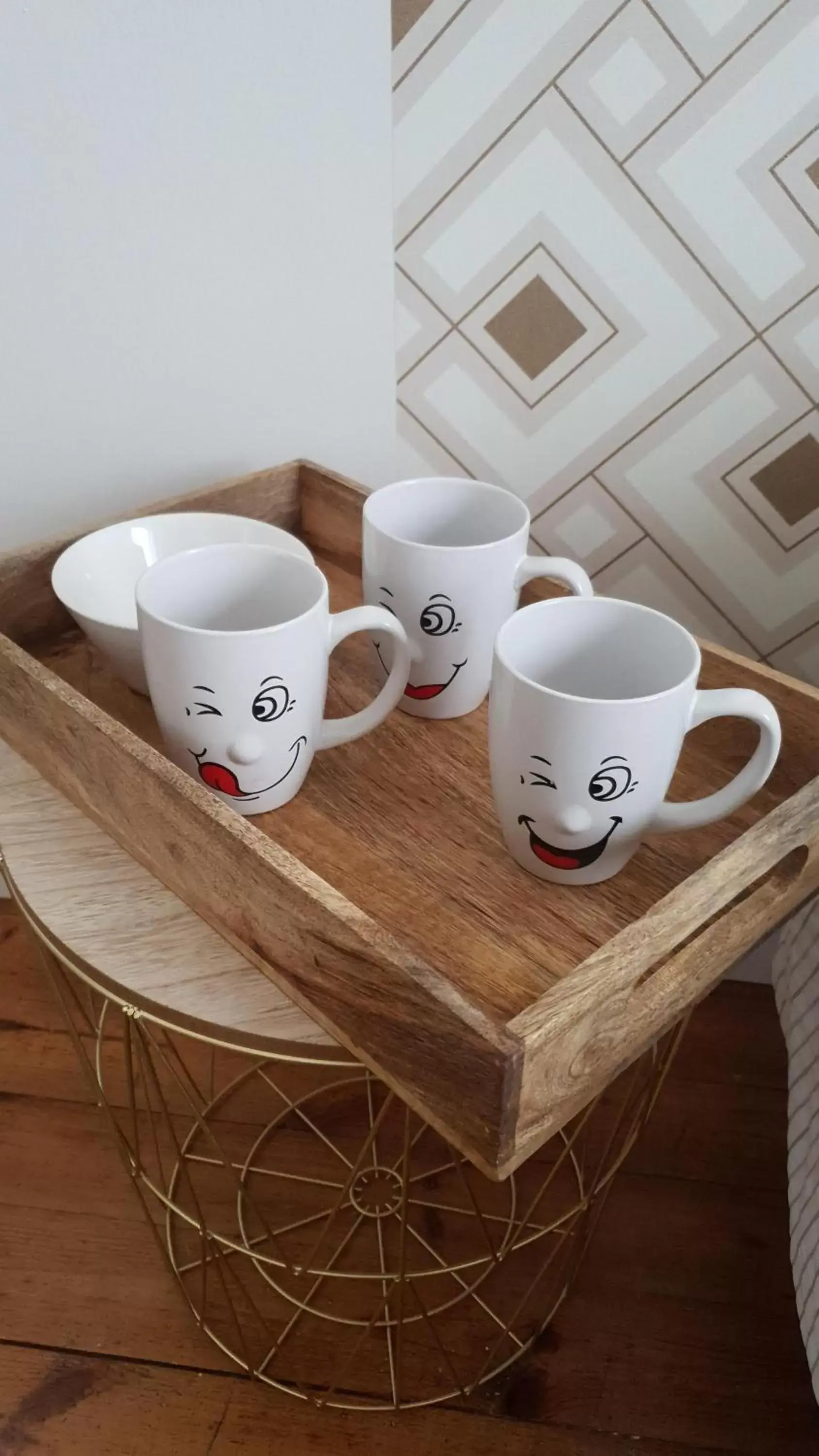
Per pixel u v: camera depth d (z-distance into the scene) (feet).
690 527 2.51
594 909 1.57
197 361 2.42
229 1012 1.62
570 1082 1.30
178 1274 2.49
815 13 1.91
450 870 1.64
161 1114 3.00
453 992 1.20
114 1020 3.21
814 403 2.30
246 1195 2.27
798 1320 2.62
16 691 1.79
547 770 1.46
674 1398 2.48
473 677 1.90
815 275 2.16
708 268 2.19
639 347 2.30
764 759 1.49
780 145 2.05
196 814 1.45
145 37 2.00
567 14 1.97
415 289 2.32
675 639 1.53
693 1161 2.95
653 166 2.10
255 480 2.34
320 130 2.13
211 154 2.15
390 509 1.95
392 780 1.82
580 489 2.51
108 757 1.61
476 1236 2.76
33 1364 2.49
